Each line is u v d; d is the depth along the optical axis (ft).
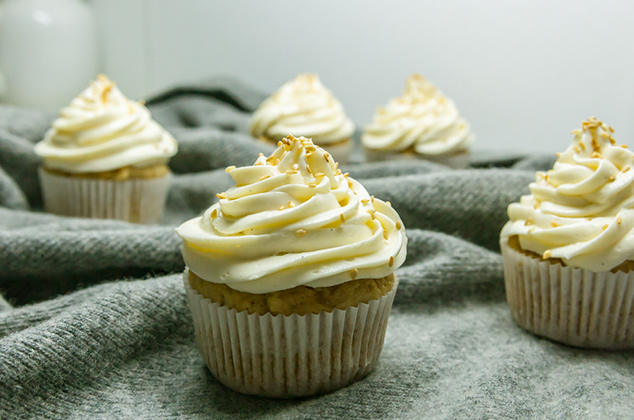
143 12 2.27
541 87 2.08
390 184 1.43
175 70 2.33
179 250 1.28
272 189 1.09
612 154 1.20
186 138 1.78
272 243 1.05
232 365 1.10
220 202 1.10
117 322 1.13
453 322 1.27
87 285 1.30
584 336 1.19
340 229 1.07
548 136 2.11
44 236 1.26
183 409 1.08
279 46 2.29
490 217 1.42
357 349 1.10
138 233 1.28
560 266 1.17
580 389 1.09
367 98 2.28
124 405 1.08
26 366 1.05
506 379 1.11
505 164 1.94
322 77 2.29
